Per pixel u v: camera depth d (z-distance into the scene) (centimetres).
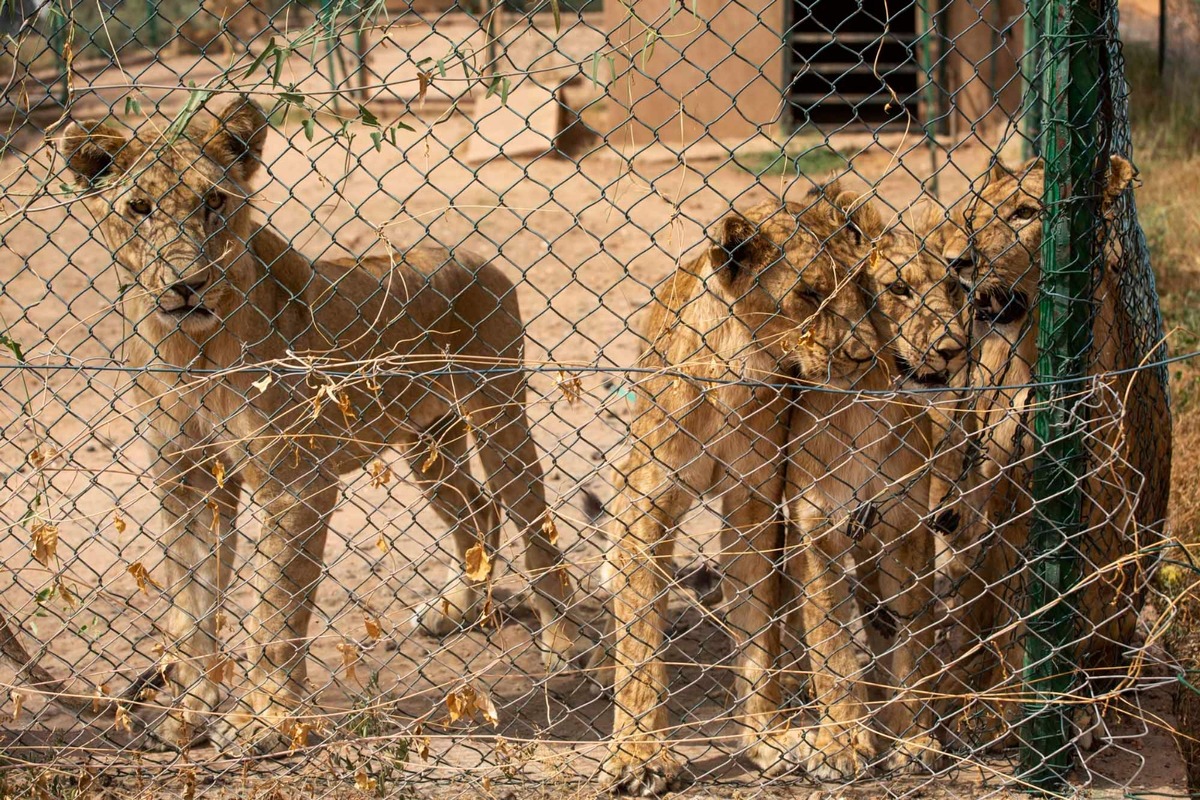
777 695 429
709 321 412
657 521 408
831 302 415
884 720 428
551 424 778
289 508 415
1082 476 363
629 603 405
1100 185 357
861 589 464
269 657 414
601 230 1217
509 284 536
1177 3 1325
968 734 409
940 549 545
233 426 411
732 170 1405
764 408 405
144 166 384
